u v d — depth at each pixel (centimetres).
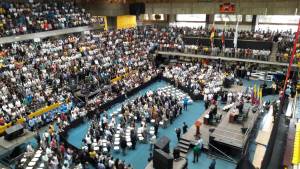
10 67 2956
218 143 2089
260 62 3638
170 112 2638
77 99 2952
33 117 2570
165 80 3728
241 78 3769
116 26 2473
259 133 1919
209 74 3562
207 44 4175
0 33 3083
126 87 3259
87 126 2622
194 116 2802
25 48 3284
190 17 4978
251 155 1822
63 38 3844
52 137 2267
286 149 1370
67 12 3994
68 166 1923
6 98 2584
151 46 4294
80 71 3309
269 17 4369
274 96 3212
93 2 2470
